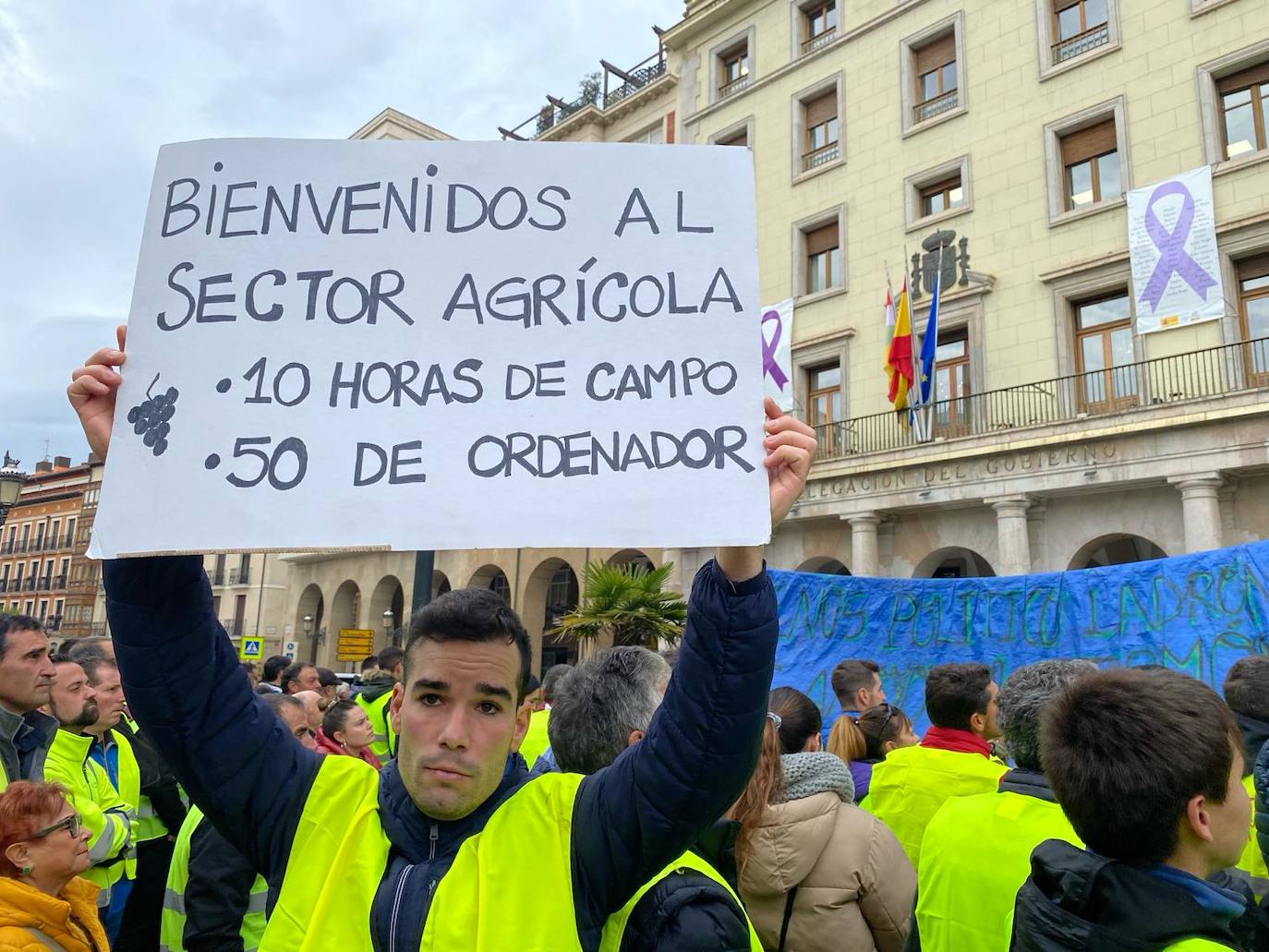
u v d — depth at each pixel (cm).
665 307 198
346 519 181
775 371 2041
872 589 670
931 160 1856
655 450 186
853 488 1766
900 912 240
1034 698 226
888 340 1753
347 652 2053
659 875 167
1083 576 582
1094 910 149
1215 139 1478
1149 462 1375
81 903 277
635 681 245
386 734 668
